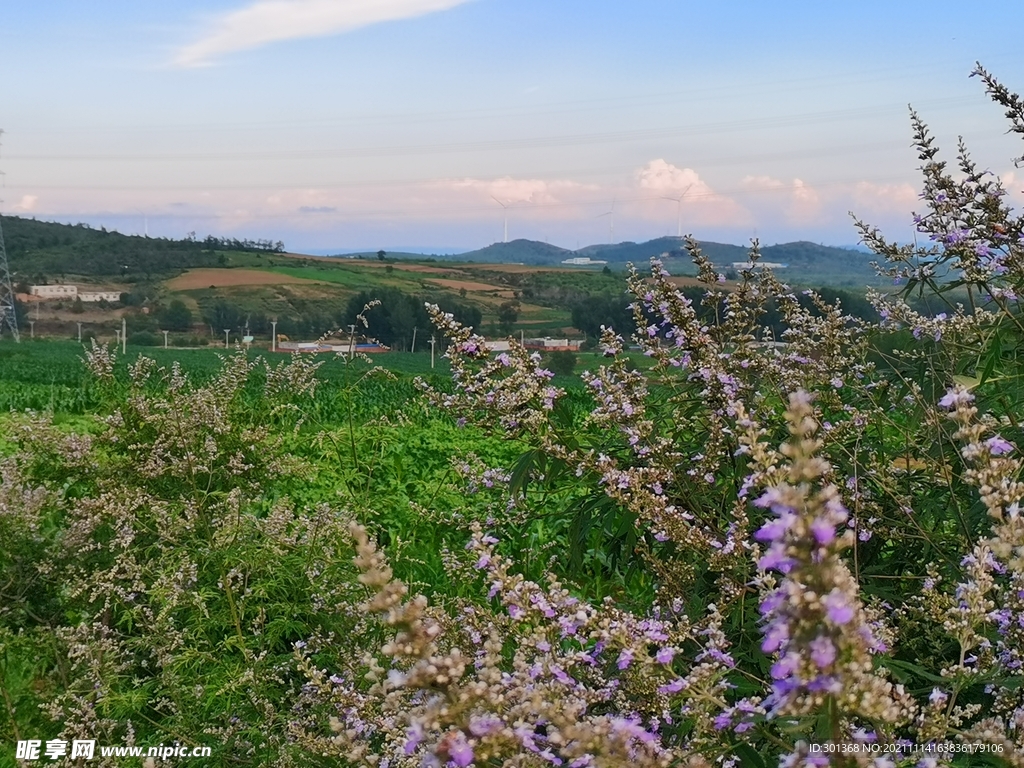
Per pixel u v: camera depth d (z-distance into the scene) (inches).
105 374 215.9
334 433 244.2
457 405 132.6
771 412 126.1
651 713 89.8
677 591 109.7
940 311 134.7
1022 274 120.5
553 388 129.9
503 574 81.9
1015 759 62.0
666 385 133.7
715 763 76.0
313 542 167.0
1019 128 125.0
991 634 89.7
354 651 144.7
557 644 81.4
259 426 216.5
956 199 128.0
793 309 141.2
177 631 154.0
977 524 110.0
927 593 91.7
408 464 339.6
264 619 154.7
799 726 61.7
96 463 195.9
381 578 58.0
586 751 60.6
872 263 137.9
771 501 51.7
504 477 167.9
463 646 103.3
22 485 183.6
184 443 189.3
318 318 4020.7
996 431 110.7
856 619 49.6
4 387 969.5
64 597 168.1
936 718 69.4
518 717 62.1
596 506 124.0
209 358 2214.6
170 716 142.2
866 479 123.6
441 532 231.9
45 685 159.9
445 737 56.7
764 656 95.7
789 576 51.0
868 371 134.5
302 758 123.3
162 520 170.2
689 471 124.0
